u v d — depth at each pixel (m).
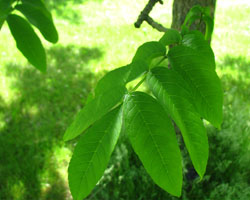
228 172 2.69
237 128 2.91
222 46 4.66
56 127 3.70
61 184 3.07
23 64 5.01
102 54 5.20
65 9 7.00
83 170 0.50
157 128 0.50
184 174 2.56
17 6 1.09
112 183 2.82
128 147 2.91
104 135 0.52
